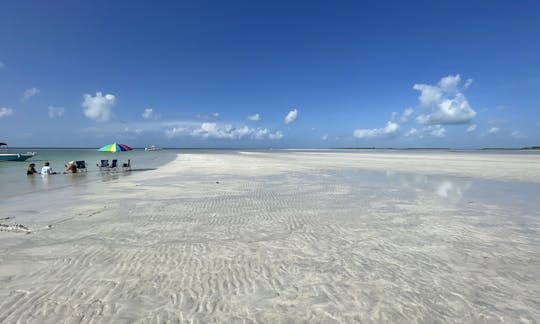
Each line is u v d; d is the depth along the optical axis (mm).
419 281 4211
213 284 4105
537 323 3250
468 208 8875
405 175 17938
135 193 11578
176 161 34938
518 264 4809
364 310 3490
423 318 3330
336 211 8469
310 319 3316
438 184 14023
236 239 6004
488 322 3266
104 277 4285
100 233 6387
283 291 3924
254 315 3381
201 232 6469
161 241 5867
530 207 9008
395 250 5422
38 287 3984
